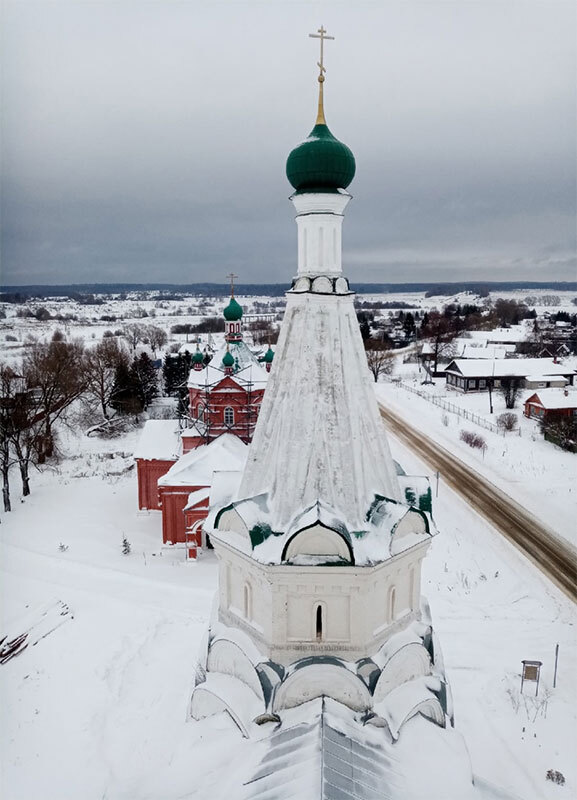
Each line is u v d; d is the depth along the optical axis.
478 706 23.67
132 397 85.31
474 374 95.88
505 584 36.41
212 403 49.38
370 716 12.20
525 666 25.17
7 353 119.44
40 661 25.47
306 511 12.02
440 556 40.53
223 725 12.82
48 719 21.03
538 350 126.31
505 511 48.97
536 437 70.00
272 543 12.10
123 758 17.16
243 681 13.10
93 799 15.61
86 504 48.59
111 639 27.16
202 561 38.41
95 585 34.00
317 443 12.37
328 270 12.98
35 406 61.72
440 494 52.97
